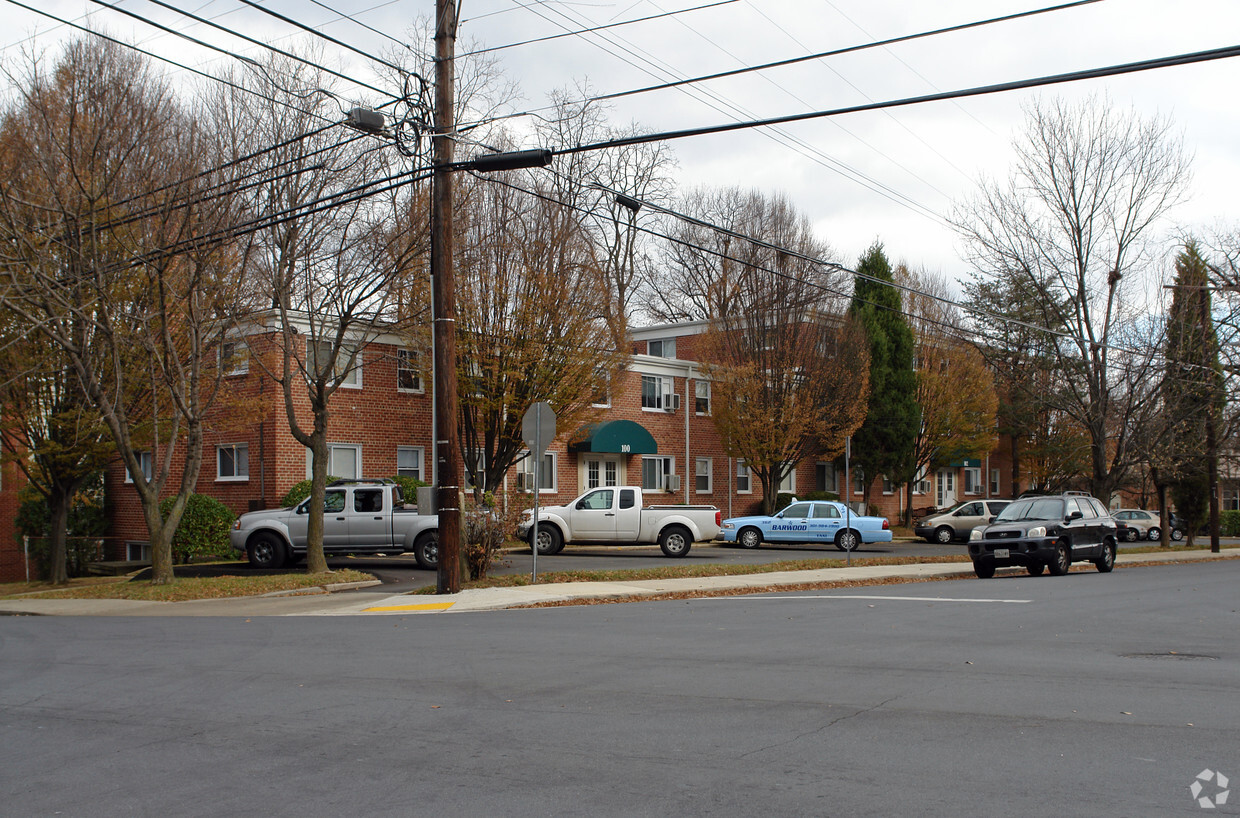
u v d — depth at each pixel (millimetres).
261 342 26031
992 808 5152
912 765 5973
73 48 17656
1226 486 54250
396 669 9398
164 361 20156
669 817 5062
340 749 6496
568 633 11875
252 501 27031
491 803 5332
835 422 34688
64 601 17422
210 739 6824
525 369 25719
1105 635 11656
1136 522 48281
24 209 17484
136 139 18047
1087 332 30750
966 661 9688
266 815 5199
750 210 40594
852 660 9758
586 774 5840
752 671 9148
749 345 35188
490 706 7715
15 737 6988
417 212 19281
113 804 5422
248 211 18406
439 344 16562
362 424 28406
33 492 27359
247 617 14484
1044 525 21969
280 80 18234
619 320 36000
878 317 40094
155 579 18828
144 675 9336
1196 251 31328
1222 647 10688
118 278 18938
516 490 29734
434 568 21844
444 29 16031
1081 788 5492
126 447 18562
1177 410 31484
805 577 20156
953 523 36406
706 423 40094
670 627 12438
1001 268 31656
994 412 42875
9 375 20391
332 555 24750
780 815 5078
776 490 36188
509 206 25625
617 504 26625
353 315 23219
